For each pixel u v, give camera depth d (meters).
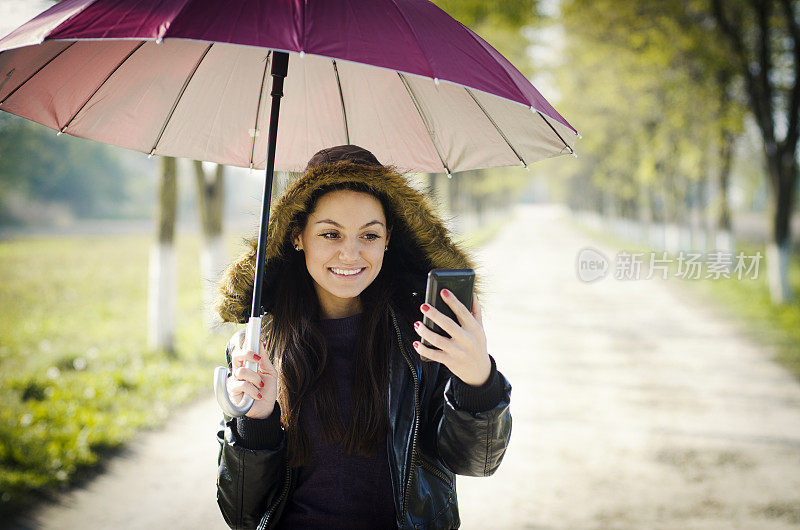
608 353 10.43
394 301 1.92
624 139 28.28
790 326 12.18
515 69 1.88
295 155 2.41
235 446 1.67
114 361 8.74
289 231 1.89
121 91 2.13
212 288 2.04
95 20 1.43
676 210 28.42
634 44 17.45
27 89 1.96
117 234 47.97
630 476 5.50
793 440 6.35
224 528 4.41
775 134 14.92
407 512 1.76
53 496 4.79
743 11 15.02
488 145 2.24
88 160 75.88
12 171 64.75
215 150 2.33
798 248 33.88
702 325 12.92
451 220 2.11
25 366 8.53
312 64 2.28
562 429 6.71
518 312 14.59
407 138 2.34
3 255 29.58
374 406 1.79
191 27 1.39
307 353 1.86
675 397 7.91
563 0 17.47
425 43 1.58
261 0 1.48
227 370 1.71
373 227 1.84
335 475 1.80
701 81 17.81
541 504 4.97
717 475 5.51
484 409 1.64
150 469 5.41
